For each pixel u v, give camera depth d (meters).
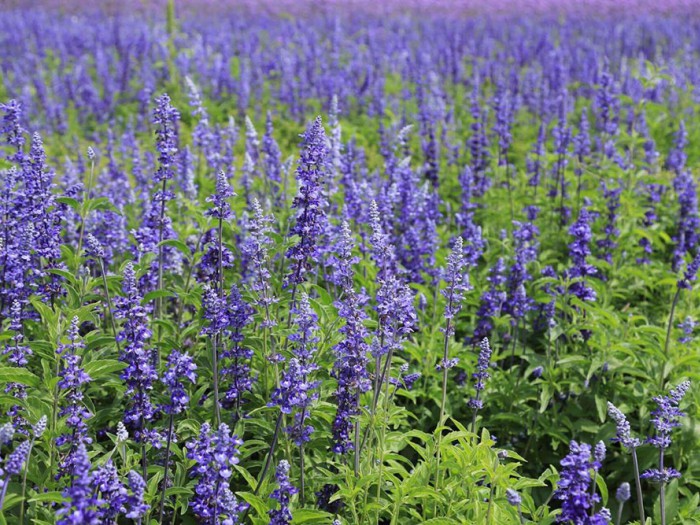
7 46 4.20
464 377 1.46
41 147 1.33
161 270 1.40
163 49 3.71
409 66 3.37
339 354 1.22
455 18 6.20
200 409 1.29
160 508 1.16
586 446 1.06
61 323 1.31
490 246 1.77
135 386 1.16
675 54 4.35
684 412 1.37
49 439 1.18
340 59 3.90
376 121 2.76
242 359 1.29
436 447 1.24
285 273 1.47
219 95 3.13
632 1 7.03
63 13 6.01
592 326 1.42
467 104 3.00
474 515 1.19
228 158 1.90
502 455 1.21
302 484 1.20
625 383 1.49
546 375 1.43
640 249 1.72
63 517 1.08
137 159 1.84
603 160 1.98
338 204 1.78
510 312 1.54
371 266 1.52
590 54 3.66
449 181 2.07
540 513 1.19
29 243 1.30
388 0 7.12
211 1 6.81
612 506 1.38
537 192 2.00
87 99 3.03
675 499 1.27
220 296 1.28
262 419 1.25
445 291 1.24
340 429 1.20
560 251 1.79
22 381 1.19
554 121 2.51
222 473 1.08
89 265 1.51
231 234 1.65
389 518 1.26
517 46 4.12
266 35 4.85
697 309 1.58
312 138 1.27
